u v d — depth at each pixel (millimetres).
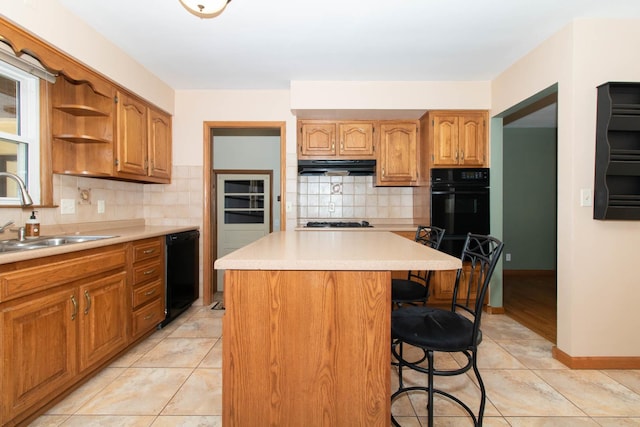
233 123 3410
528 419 1604
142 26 2201
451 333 1366
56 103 2266
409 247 1612
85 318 1835
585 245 2100
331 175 3846
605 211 2010
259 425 1282
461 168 3264
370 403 1281
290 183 3443
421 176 3566
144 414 1631
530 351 2363
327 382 1274
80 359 1802
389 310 1271
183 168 3410
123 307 2184
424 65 2836
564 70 2191
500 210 3281
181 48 2516
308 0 1934
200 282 3422
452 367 2127
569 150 2129
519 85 2723
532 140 4816
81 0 1915
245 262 1228
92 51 2205
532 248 4852
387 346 1273
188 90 3395
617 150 1984
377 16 2102
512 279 4672
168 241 2766
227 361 1272
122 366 2111
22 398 1460
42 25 1812
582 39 2102
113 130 2490
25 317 1473
